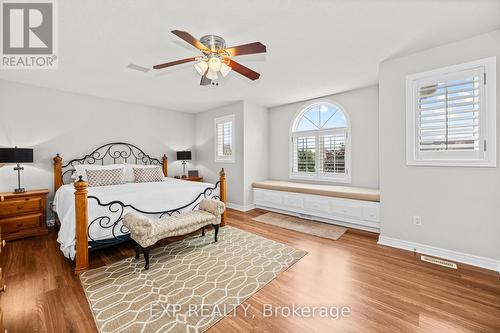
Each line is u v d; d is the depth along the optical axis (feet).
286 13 6.20
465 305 5.62
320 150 14.93
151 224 7.52
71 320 5.15
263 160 17.29
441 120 8.05
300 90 13.15
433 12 6.22
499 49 7.06
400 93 8.94
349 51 8.43
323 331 4.85
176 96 14.24
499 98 7.11
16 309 5.47
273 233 11.03
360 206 11.40
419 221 8.68
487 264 7.40
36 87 11.98
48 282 6.67
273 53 8.56
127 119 15.49
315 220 13.26
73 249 7.50
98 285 6.49
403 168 8.97
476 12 6.21
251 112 16.05
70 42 7.63
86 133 13.70
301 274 7.17
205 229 11.61
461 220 7.84
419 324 5.01
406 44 7.95
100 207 8.29
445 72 7.92
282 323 5.09
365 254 8.61
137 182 13.24
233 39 7.48
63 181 12.78
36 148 12.00
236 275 7.09
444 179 8.13
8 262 7.94
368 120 12.84
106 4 5.78
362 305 5.67
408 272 7.23
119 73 10.34
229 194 16.71
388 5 5.92
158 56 8.66
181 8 5.93
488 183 7.36
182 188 10.91
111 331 4.81
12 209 10.11
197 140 19.44
